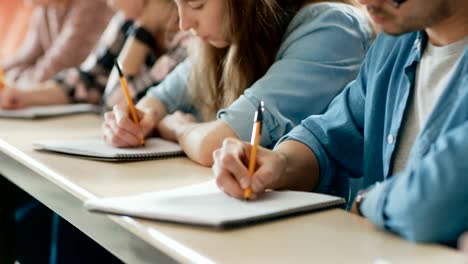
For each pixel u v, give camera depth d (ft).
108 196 3.34
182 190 3.34
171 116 5.19
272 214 2.89
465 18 3.24
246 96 4.56
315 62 4.62
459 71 3.11
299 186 3.83
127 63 6.66
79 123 5.87
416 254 2.48
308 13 4.80
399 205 2.62
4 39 11.23
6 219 5.38
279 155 3.47
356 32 4.79
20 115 6.07
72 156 4.34
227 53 5.00
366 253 2.49
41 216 6.01
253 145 3.27
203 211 2.89
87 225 3.31
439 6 3.09
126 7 6.64
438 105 3.14
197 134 4.41
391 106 3.67
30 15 11.09
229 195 3.20
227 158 3.18
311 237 2.68
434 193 2.53
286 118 4.51
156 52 6.79
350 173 4.14
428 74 3.43
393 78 3.67
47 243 5.87
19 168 4.27
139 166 4.15
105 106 6.63
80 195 3.41
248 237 2.67
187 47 6.21
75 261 5.20
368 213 2.84
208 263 2.39
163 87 5.74
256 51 4.83
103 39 7.44
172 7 6.35
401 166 3.57
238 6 4.65
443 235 2.55
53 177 3.77
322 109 4.59
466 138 2.56
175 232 2.72
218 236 2.67
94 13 8.31
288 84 4.56
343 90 4.29
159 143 4.85
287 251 2.51
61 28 8.88
